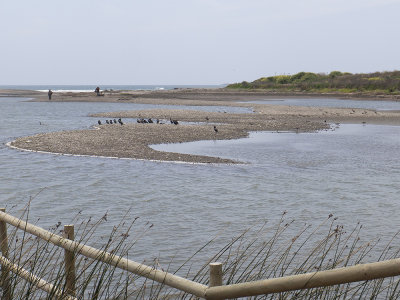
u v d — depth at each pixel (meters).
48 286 7.26
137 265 5.70
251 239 13.10
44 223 14.69
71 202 17.27
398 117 55.78
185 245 12.73
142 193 18.67
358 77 131.00
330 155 28.86
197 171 23.36
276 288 4.21
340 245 12.46
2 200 17.48
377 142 35.03
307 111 64.31
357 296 8.15
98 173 22.52
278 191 19.23
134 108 74.88
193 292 4.93
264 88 143.25
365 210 16.41
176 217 15.42
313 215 15.77
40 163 24.95
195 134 38.19
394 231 13.95
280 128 44.00
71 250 6.71
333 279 3.85
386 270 3.59
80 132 38.12
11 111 66.81
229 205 16.98
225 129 41.69
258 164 25.61
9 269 7.60
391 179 21.86
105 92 131.25
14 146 30.72
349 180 21.50
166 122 49.16
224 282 9.33
